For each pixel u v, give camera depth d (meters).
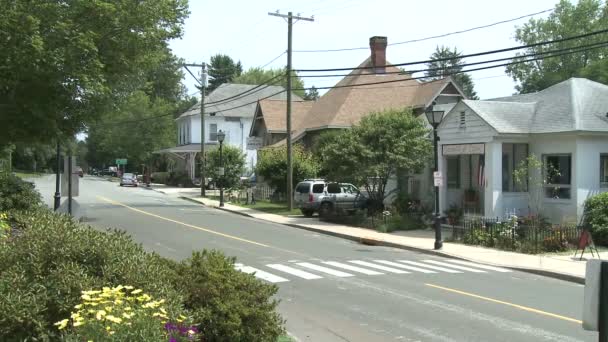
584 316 3.98
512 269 15.17
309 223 26.83
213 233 21.70
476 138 22.81
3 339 4.40
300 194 30.28
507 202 22.22
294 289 11.49
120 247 5.52
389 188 29.75
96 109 17.31
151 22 16.58
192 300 5.90
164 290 5.18
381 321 8.94
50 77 14.68
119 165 99.69
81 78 14.70
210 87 110.12
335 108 39.28
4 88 15.15
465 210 24.27
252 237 20.86
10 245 5.27
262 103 49.12
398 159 24.91
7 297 4.46
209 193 50.22
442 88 36.41
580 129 20.48
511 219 20.00
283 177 36.62
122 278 5.08
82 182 75.19
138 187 63.97
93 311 4.12
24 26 13.61
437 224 18.70
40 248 5.09
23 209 18.27
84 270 5.09
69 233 5.39
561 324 8.86
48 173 110.81
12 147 21.36
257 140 47.28
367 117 26.88
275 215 30.86
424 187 27.44
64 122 17.03
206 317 5.70
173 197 46.78
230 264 6.65
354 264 15.13
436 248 18.52
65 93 15.70
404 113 26.33
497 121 22.31
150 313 4.39
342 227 25.00
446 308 9.91
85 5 14.81
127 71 17.41
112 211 31.17
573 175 20.98
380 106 38.97
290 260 15.56
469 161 25.95
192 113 64.19
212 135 64.12
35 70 14.15
